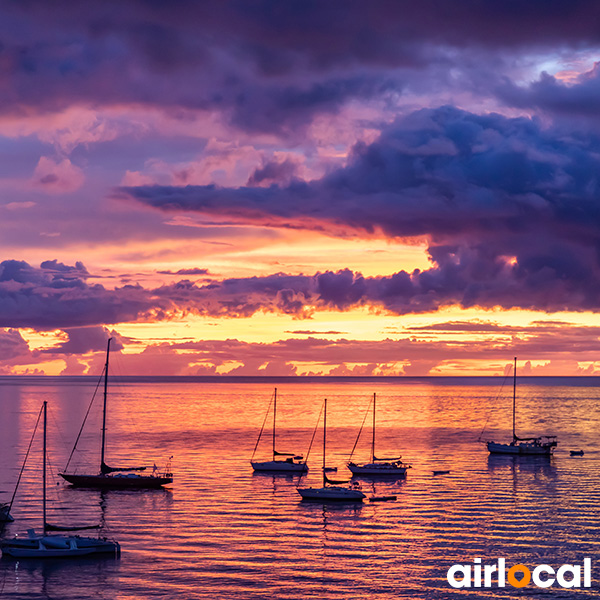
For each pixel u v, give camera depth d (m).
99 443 191.88
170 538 87.62
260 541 86.56
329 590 70.56
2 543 80.38
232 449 179.75
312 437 197.38
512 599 69.19
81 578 72.94
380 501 111.50
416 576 74.69
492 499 113.81
